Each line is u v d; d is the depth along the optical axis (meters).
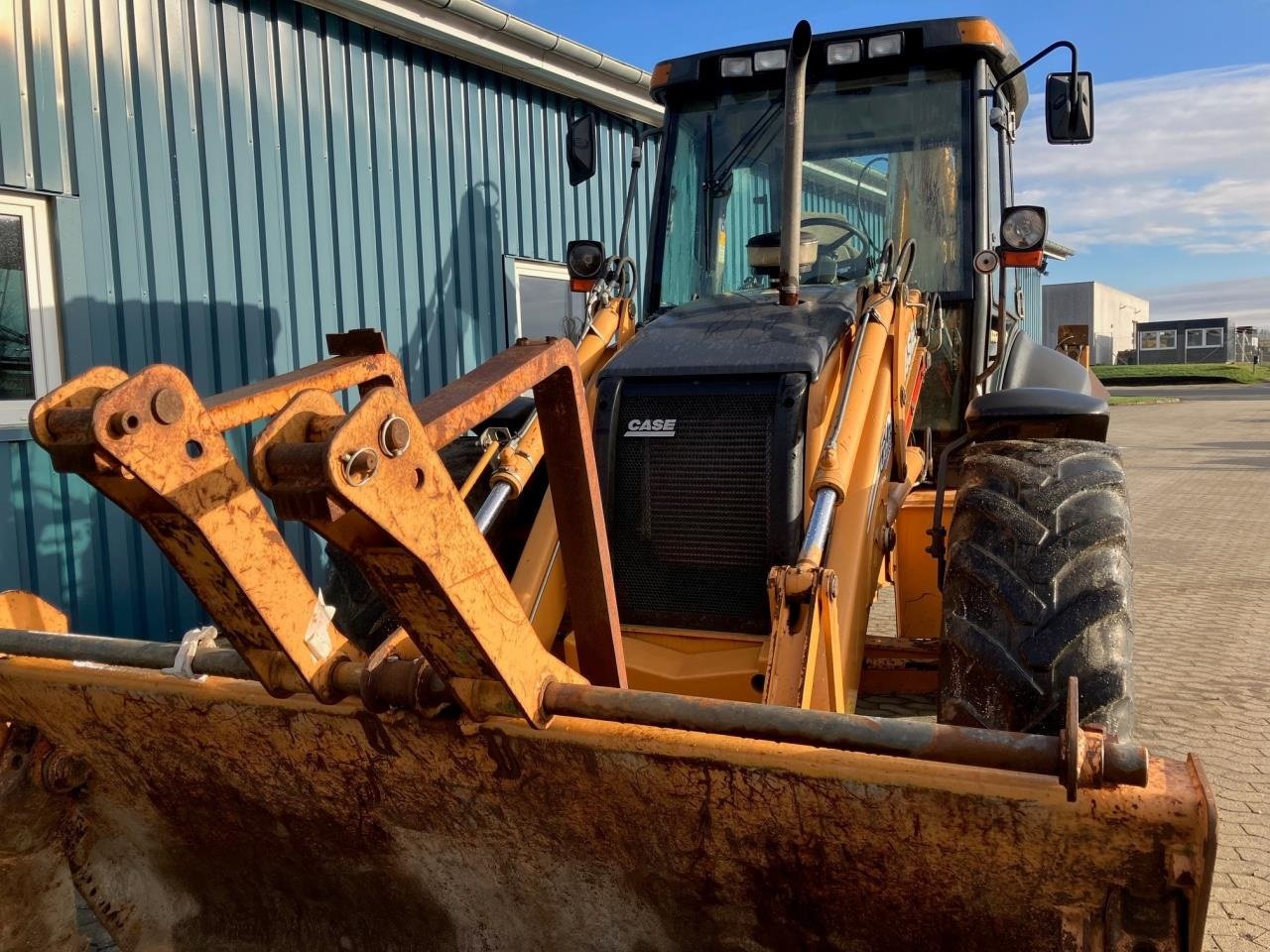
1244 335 65.94
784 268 3.07
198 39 5.19
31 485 4.63
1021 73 4.17
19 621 2.47
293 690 1.89
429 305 6.57
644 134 4.29
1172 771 1.60
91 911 2.79
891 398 3.02
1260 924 2.80
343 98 5.97
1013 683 2.19
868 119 3.89
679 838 1.92
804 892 1.89
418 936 2.34
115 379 1.47
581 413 2.05
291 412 1.41
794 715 1.69
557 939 2.18
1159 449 17.17
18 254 4.57
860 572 2.55
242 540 1.58
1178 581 7.24
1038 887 1.68
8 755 2.40
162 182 5.05
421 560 1.53
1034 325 12.70
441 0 6.02
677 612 2.76
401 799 2.13
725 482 2.72
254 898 2.53
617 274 3.87
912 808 1.68
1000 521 2.44
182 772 2.34
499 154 7.06
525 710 1.79
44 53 4.56
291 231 5.69
